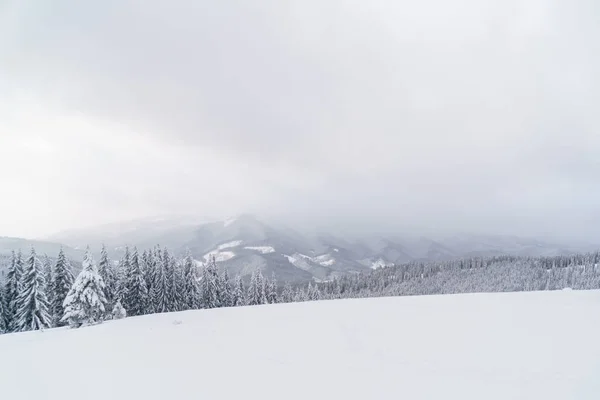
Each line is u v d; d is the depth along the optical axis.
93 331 20.62
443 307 17.78
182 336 15.55
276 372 8.98
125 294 42.31
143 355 12.23
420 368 8.56
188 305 49.81
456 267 133.12
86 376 9.99
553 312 14.24
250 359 10.48
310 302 28.47
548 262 117.88
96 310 26.53
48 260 46.84
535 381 7.27
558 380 7.26
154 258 47.91
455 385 7.33
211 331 16.27
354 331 13.48
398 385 7.51
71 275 40.50
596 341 9.88
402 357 9.60
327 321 16.31
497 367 8.27
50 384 9.51
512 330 11.64
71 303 26.08
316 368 9.09
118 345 14.66
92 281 27.00
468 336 11.32
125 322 24.62
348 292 124.69
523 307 15.90
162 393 7.99
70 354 13.60
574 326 11.67
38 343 17.48
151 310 44.31
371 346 11.02
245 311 24.61
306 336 13.32
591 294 19.66
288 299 77.31
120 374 9.91
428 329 12.80
